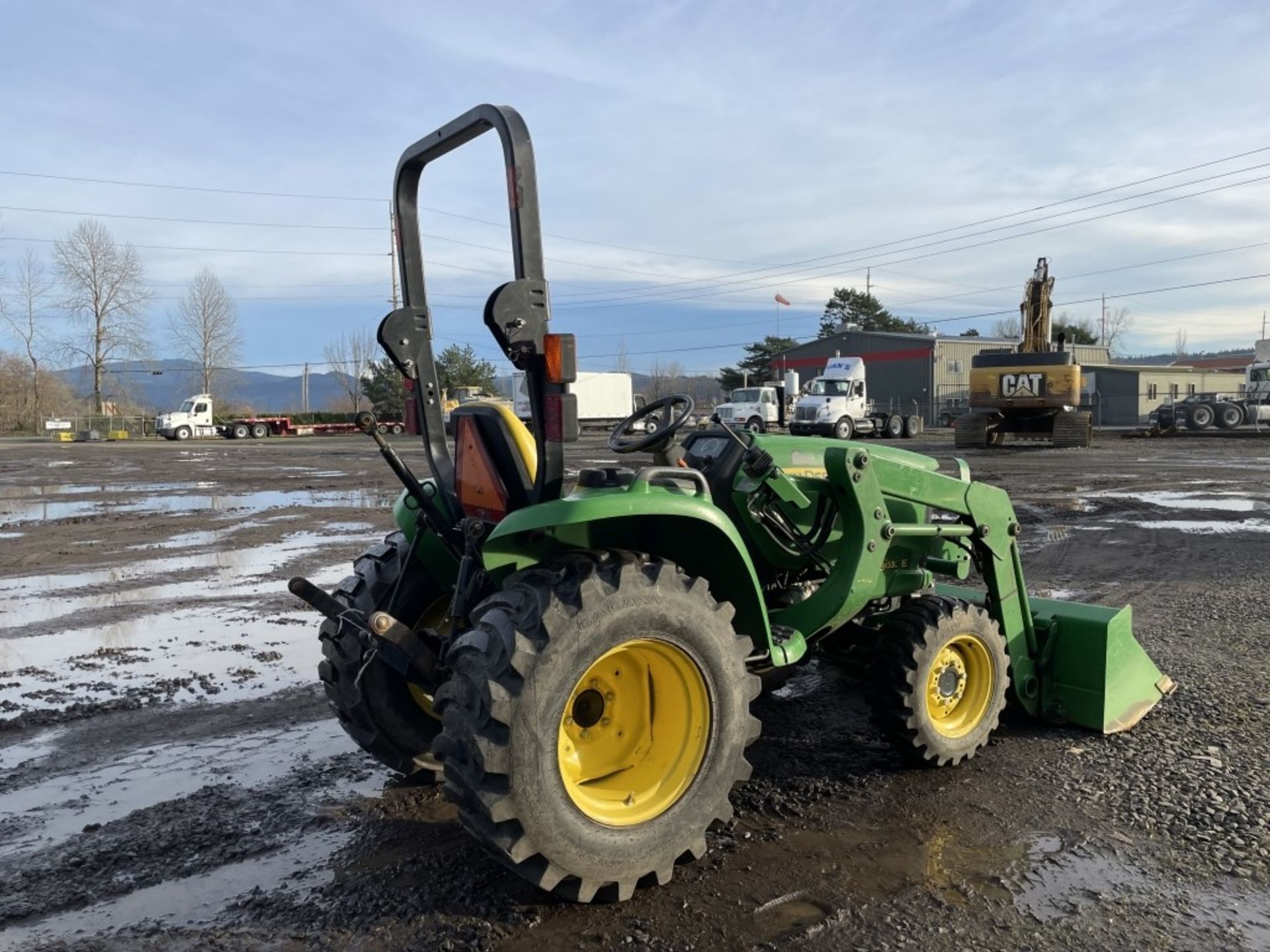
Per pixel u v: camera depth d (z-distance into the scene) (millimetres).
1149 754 4254
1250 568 8477
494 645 2865
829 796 3881
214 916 3029
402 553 4062
